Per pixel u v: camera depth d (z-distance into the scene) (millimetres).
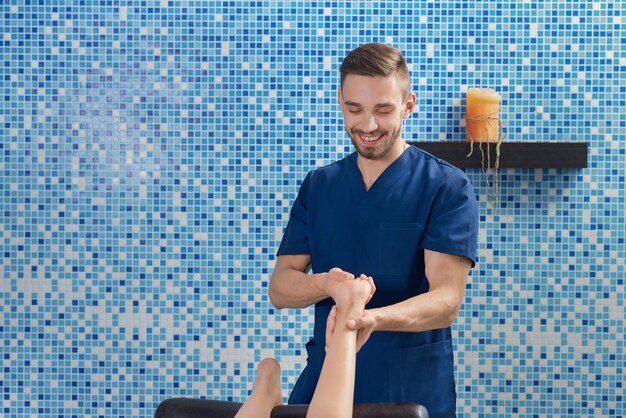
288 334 3037
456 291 1839
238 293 3045
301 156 3031
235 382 3045
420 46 3002
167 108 3031
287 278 1899
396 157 1954
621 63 2979
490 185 3002
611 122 2982
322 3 3008
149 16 3016
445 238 1857
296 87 3020
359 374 1878
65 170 3041
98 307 3045
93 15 3018
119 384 3047
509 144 2906
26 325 3049
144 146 3035
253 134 3029
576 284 2992
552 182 2992
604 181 2984
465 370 3008
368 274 1926
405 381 1862
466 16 2994
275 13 3010
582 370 2994
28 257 3045
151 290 3045
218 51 3016
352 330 1575
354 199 1956
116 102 3033
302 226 2037
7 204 3045
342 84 1790
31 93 3031
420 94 3008
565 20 2982
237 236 3043
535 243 2998
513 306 3002
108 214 3045
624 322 2990
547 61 2988
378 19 3004
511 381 3002
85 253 3047
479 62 2998
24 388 3053
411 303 1718
